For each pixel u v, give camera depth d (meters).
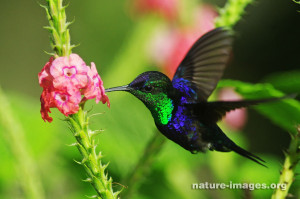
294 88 6.39
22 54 24.77
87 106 10.95
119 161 9.41
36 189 7.59
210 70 5.96
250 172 9.80
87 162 5.10
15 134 7.49
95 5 21.47
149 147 7.02
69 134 10.42
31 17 25.17
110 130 10.13
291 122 6.36
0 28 24.86
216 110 5.45
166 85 5.42
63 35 4.76
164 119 5.50
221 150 5.64
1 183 9.39
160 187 9.59
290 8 19.50
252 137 19.28
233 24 7.21
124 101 12.06
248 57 20.23
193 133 5.54
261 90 6.17
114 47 20.83
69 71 4.73
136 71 12.52
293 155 5.70
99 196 5.16
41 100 4.82
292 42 19.80
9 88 24.00
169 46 11.46
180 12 11.30
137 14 12.59
